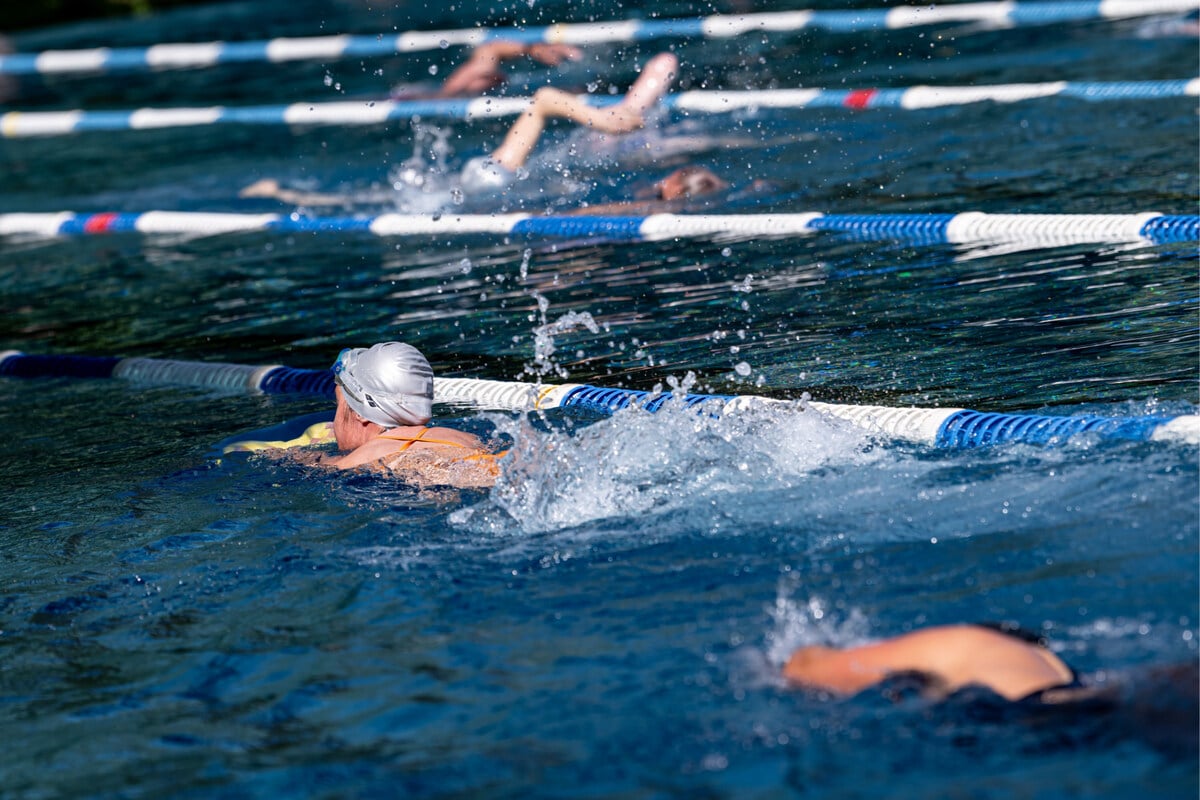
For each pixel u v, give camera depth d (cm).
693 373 1588
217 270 2567
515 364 1733
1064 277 1773
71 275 2686
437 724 826
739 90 3700
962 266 1909
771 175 2728
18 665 984
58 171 3847
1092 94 2994
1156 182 2216
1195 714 726
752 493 1144
